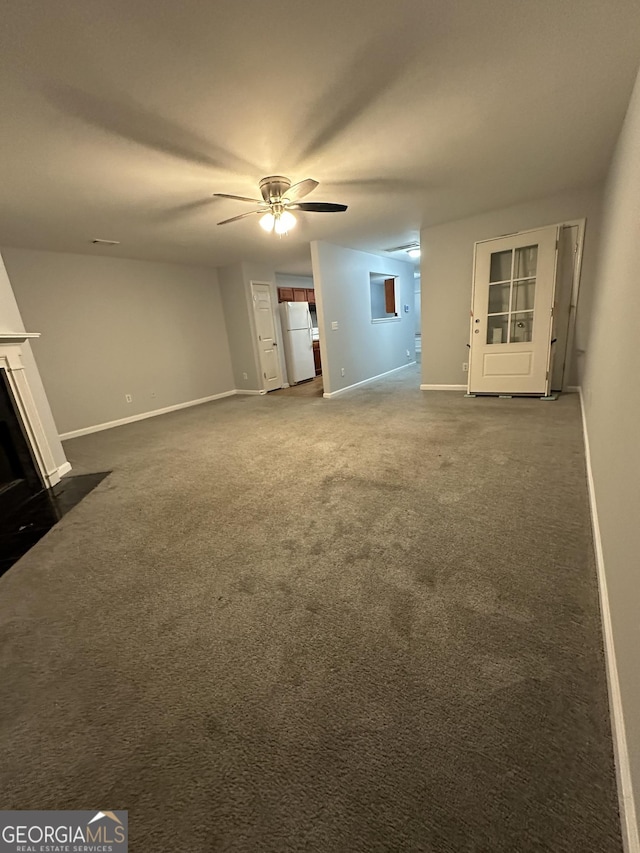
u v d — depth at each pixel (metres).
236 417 4.89
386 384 6.26
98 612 1.51
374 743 0.96
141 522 2.24
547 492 2.15
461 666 1.15
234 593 1.56
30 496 2.79
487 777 0.86
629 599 0.92
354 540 1.86
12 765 0.97
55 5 1.23
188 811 0.85
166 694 1.14
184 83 1.68
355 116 2.03
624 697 0.87
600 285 2.92
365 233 4.78
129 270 5.15
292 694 1.10
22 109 1.78
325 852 0.76
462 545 1.74
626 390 1.27
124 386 5.19
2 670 1.27
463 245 4.65
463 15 1.41
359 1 1.31
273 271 6.71
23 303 4.18
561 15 1.43
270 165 2.55
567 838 0.75
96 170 2.46
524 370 4.43
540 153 2.69
